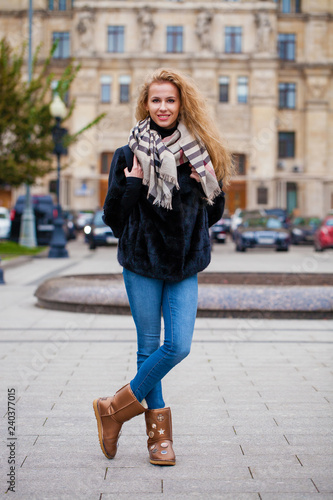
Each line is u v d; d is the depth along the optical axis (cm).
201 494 268
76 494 269
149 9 4672
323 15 4875
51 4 4869
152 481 284
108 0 4697
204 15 4653
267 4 4697
